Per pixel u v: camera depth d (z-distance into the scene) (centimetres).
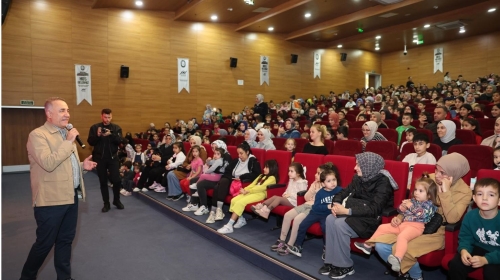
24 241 375
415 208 244
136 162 665
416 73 1697
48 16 948
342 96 1452
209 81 1252
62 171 248
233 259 318
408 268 232
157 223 436
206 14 1144
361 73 1741
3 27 886
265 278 278
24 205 542
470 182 276
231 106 1307
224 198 404
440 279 255
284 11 1089
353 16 1158
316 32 1338
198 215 433
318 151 439
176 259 317
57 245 263
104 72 1038
